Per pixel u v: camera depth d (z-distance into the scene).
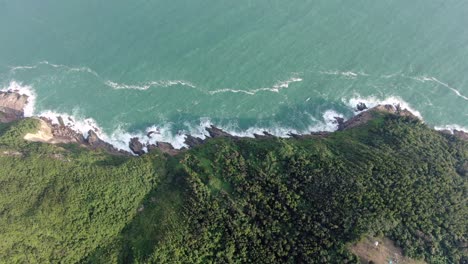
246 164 110.25
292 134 130.38
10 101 135.88
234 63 142.25
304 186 100.94
